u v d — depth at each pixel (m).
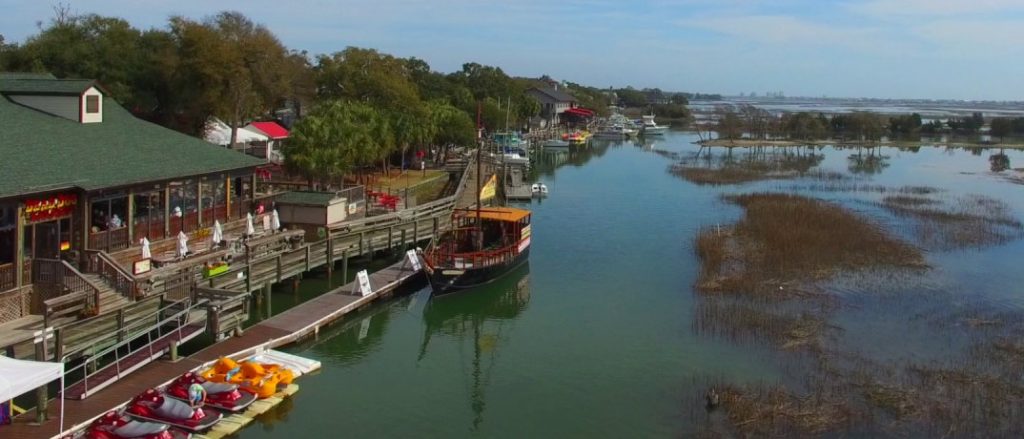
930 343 36.28
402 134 83.88
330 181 66.12
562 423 28.59
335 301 40.41
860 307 42.03
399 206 62.44
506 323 40.69
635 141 179.12
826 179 103.88
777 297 43.81
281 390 29.64
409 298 45.62
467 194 75.81
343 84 92.19
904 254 54.00
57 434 23.91
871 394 30.02
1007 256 55.31
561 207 78.69
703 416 28.67
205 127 73.25
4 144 33.88
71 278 30.14
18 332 27.98
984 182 102.19
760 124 185.25
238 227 45.97
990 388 30.56
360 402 30.41
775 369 33.22
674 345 36.66
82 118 39.97
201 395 26.56
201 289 34.03
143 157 39.22
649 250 57.75
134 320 30.45
